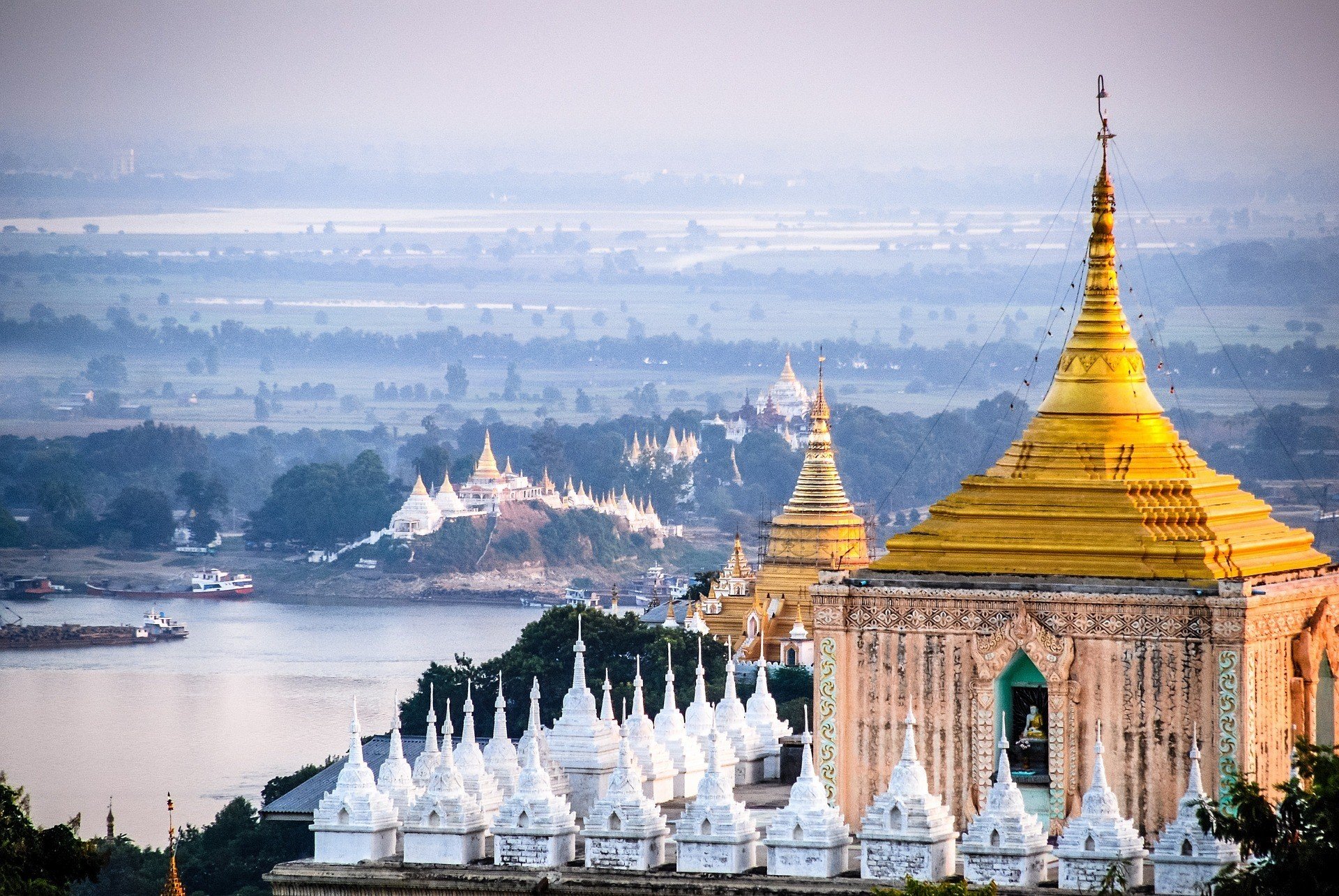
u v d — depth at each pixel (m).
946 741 168.75
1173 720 163.38
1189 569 165.38
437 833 166.00
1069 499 169.88
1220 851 149.75
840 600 171.38
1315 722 168.25
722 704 195.12
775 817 158.50
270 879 167.62
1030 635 166.25
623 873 160.62
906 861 155.12
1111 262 177.25
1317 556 175.38
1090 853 151.88
